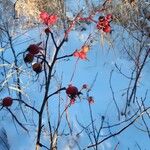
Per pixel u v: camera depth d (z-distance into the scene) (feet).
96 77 5.05
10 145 3.98
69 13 6.00
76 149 3.93
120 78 5.15
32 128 4.10
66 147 3.93
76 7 6.19
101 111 4.43
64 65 5.19
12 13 5.82
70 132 4.02
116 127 4.28
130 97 4.60
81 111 4.34
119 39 5.75
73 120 4.20
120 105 4.60
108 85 4.96
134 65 5.43
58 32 5.36
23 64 4.79
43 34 5.48
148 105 4.71
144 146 4.12
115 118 4.40
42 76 4.70
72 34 5.82
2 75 4.74
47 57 4.62
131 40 5.69
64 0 6.04
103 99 4.66
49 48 4.78
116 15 5.85
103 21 2.68
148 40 5.68
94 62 5.39
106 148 4.02
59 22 5.57
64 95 4.49
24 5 5.90
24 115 4.21
